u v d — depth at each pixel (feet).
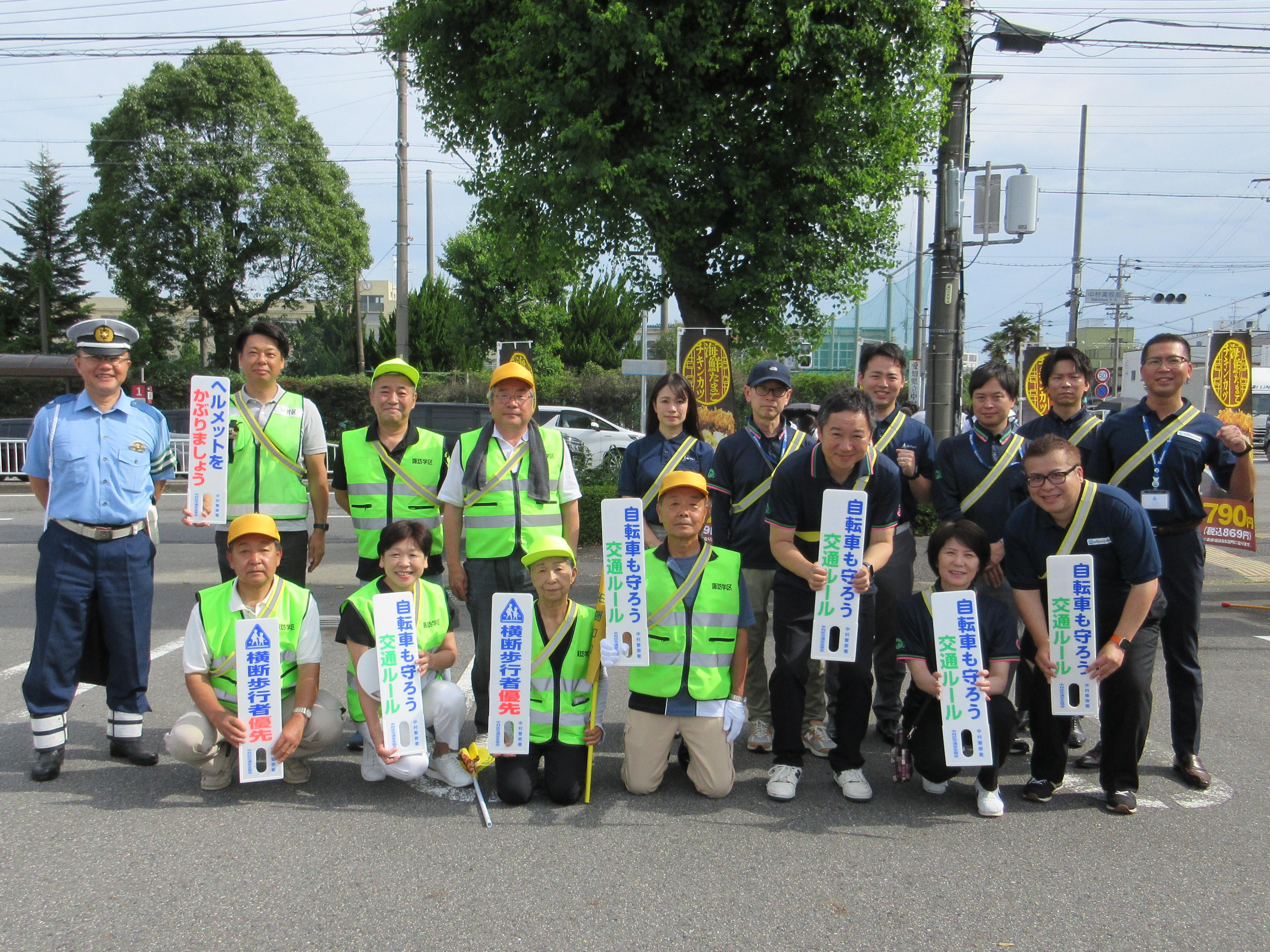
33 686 13.00
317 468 15.34
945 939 9.09
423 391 81.56
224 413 14.01
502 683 12.27
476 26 33.60
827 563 12.41
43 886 9.98
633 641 12.23
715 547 13.32
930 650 12.67
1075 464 12.01
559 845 11.13
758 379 14.83
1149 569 11.93
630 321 100.42
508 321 91.15
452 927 9.21
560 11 29.12
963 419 51.42
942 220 31.94
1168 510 13.30
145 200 83.92
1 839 11.14
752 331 34.12
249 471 14.66
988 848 11.18
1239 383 25.41
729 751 12.69
